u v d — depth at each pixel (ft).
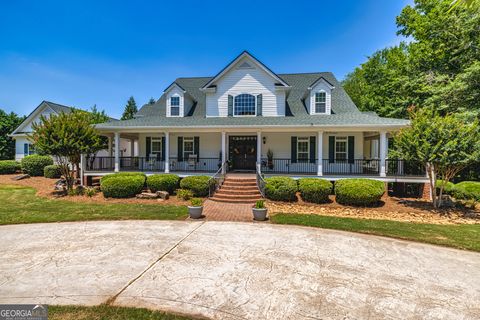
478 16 42.60
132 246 17.74
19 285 12.03
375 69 95.71
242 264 14.83
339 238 20.20
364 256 16.47
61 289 11.68
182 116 51.03
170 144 51.85
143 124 44.11
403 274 13.88
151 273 13.47
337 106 50.31
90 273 13.42
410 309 10.48
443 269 14.61
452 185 39.47
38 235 20.26
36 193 39.47
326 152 47.37
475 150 27.58
